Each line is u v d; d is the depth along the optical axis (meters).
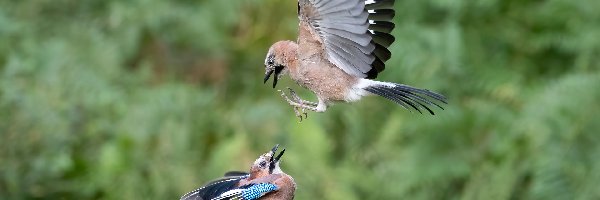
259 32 16.50
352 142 14.60
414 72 14.92
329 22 9.55
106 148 14.17
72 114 14.28
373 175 14.26
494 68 15.34
